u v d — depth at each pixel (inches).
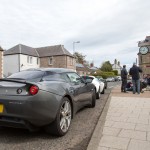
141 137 155.3
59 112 155.4
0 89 145.9
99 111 260.2
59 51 1770.4
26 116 136.9
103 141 146.6
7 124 144.3
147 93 473.4
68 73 210.4
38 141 150.3
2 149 134.7
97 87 384.8
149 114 232.4
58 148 137.9
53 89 155.0
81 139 155.7
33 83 142.5
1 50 1108.5
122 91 517.7
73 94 186.7
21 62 1572.3
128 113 237.8
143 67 1366.9
